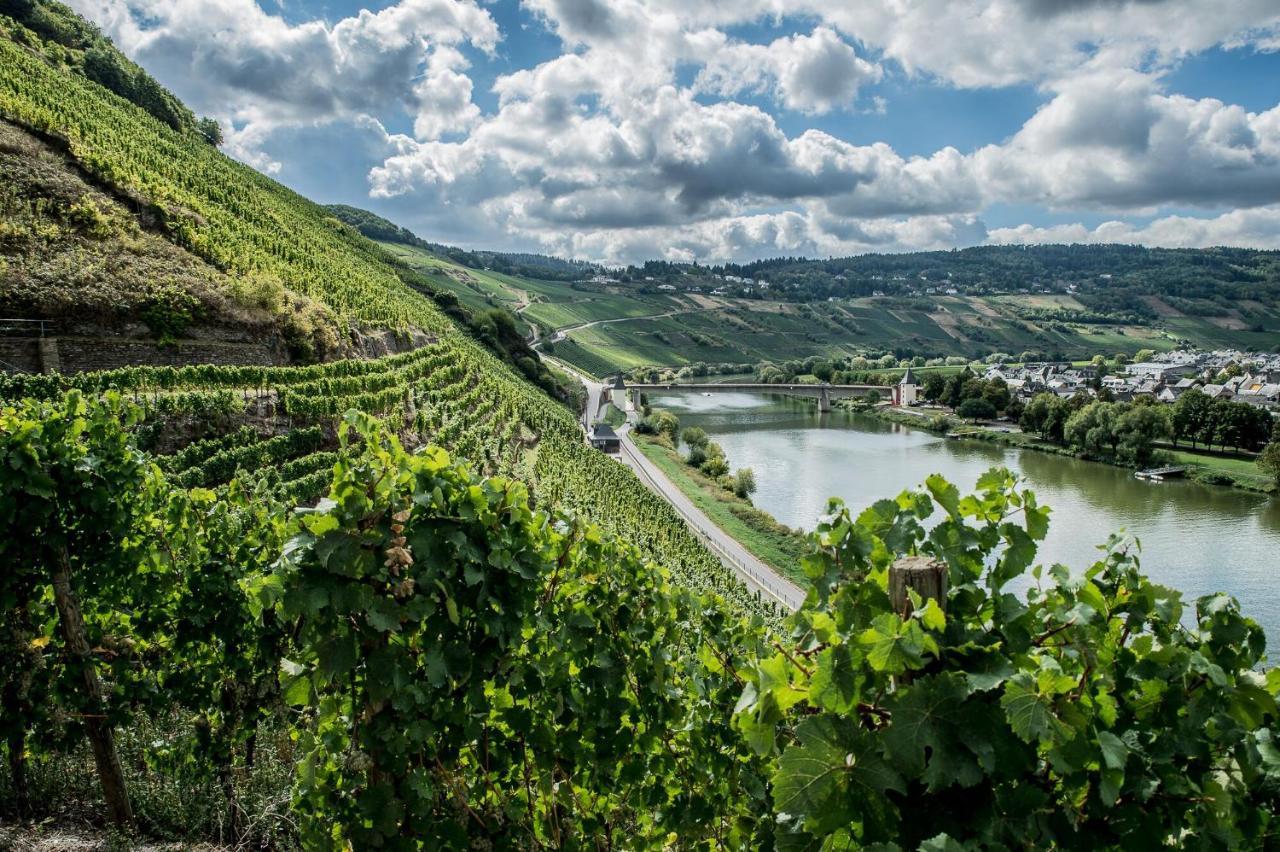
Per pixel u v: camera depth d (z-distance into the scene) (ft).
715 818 19.42
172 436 106.73
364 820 14.75
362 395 148.97
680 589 23.71
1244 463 260.83
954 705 9.90
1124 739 11.38
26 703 23.30
